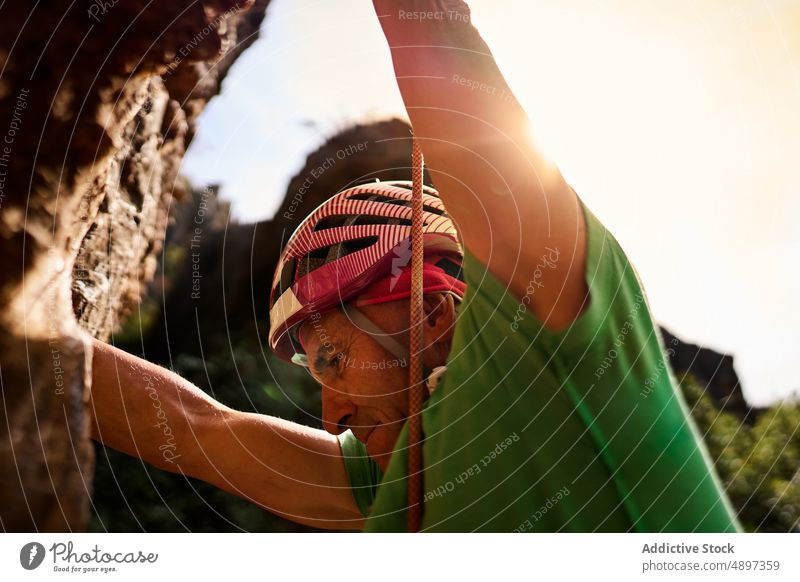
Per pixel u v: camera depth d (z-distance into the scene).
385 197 1.15
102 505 2.94
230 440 1.30
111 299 1.48
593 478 1.08
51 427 0.87
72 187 0.93
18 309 0.85
